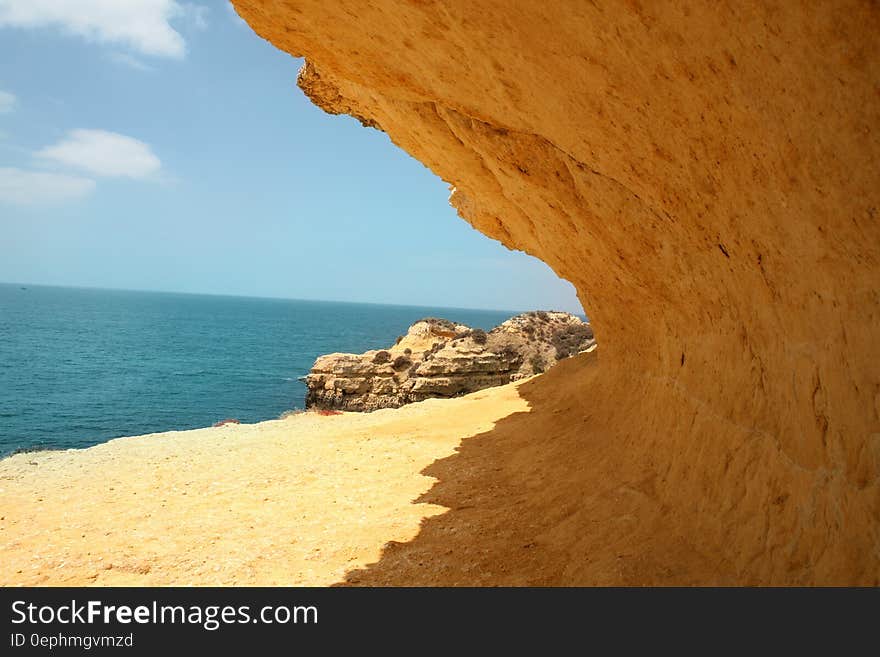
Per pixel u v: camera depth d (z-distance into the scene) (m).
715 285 4.54
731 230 3.62
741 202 3.26
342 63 5.26
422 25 4.05
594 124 4.01
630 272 6.55
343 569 6.14
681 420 5.71
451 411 16.02
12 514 8.83
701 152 3.30
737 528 3.94
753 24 2.25
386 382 36.12
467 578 5.43
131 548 7.19
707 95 2.84
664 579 4.18
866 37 1.91
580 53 3.32
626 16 2.78
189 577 6.23
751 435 4.11
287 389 52.16
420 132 8.58
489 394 17.61
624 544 5.02
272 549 6.93
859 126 2.11
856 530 2.72
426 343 41.66
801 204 2.68
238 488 10.05
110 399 43.28
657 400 6.80
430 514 7.72
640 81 3.18
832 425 2.99
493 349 37.19
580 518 6.09
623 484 6.33
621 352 9.82
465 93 4.90
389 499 8.77
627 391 8.87
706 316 5.12
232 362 70.19
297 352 85.94
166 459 12.66
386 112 8.70
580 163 5.59
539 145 6.13
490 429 13.00
